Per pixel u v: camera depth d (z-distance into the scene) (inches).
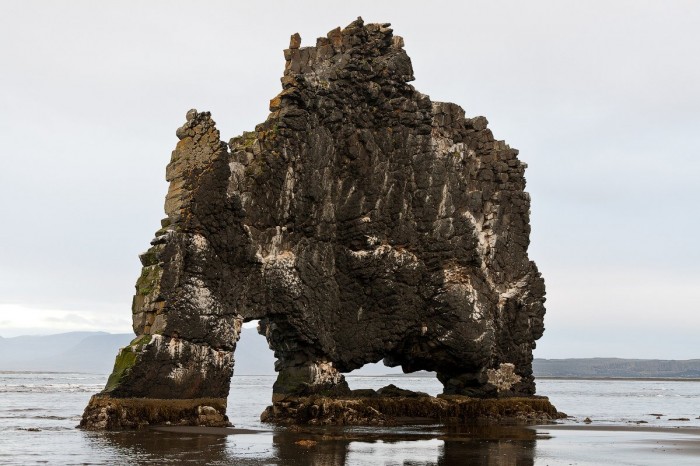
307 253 1797.5
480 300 1952.5
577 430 1740.9
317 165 1813.5
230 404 2965.1
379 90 1904.5
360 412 1779.0
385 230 1886.1
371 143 1877.5
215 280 1649.9
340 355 1843.0
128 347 1551.4
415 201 1918.1
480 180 2057.1
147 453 1187.9
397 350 1941.4
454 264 1947.6
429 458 1203.2
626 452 1342.3
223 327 1657.2
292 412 1775.3
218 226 1654.8
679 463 1210.6
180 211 1621.6
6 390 4148.6
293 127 1788.9
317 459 1163.3
